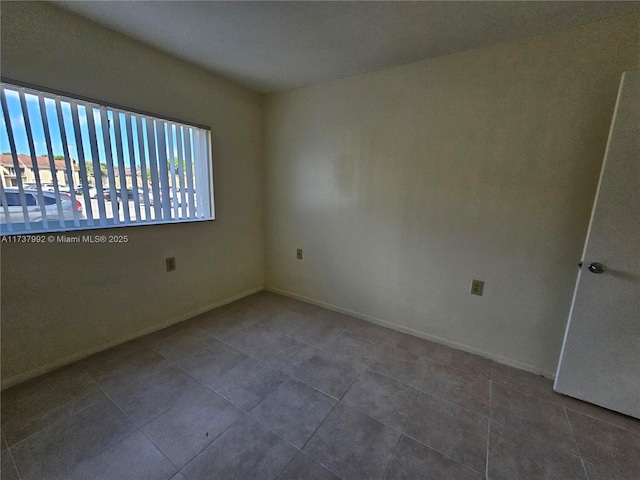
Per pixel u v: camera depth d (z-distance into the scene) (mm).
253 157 2963
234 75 2436
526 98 1753
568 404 1632
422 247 2250
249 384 1731
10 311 1604
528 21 1556
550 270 1819
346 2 1443
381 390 1709
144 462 1225
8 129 1504
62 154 1699
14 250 1583
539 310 1878
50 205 1690
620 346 1530
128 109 1934
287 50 1965
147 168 2127
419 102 2105
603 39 1535
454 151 2021
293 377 1807
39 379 1704
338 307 2797
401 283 2389
